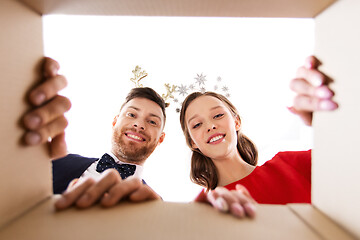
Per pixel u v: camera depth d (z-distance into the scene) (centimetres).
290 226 25
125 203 31
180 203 31
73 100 151
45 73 33
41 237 23
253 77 151
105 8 31
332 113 28
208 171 131
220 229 24
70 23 142
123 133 135
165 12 33
